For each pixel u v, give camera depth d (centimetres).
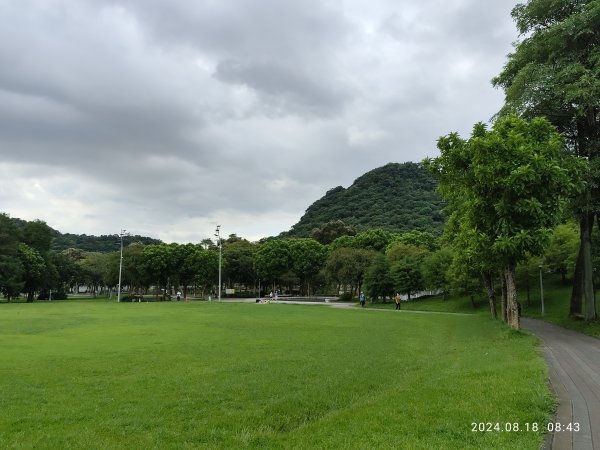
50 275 8988
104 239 19975
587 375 1104
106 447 714
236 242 11431
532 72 2466
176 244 8725
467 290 5350
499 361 1319
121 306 5600
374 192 15150
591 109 2427
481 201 2036
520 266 4447
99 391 1109
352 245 8894
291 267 9162
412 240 8125
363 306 6181
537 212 1870
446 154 2264
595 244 2889
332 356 1658
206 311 4588
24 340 2131
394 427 692
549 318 3391
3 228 7706
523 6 2733
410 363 1514
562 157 2189
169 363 1505
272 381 1212
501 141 1945
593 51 2383
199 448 700
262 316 3903
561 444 603
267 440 712
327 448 625
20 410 941
